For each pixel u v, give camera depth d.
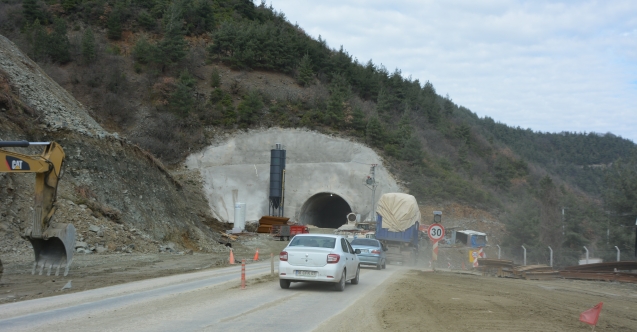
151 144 69.38
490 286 19.91
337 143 73.25
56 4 98.94
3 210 25.59
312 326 9.73
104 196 33.03
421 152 77.75
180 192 45.44
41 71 45.25
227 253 38.38
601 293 21.12
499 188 88.00
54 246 19.09
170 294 14.29
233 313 11.12
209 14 103.12
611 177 50.38
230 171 70.44
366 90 100.19
